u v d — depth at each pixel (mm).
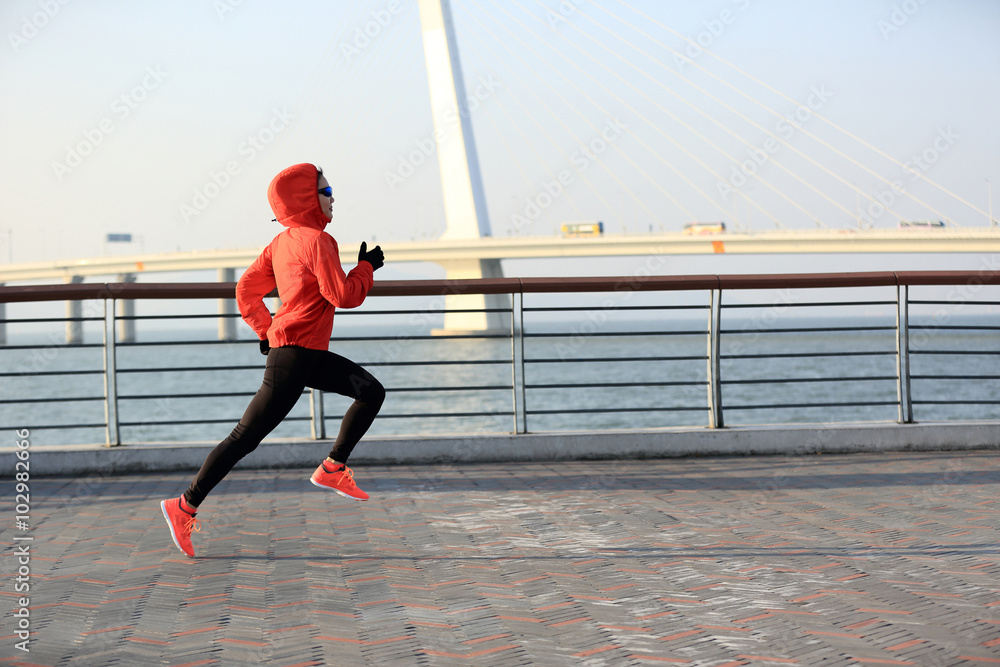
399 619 1969
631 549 2586
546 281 4160
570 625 1911
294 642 1820
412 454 4184
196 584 2279
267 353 2867
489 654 1734
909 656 1696
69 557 2570
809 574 2299
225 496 3471
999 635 1818
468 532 2828
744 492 3434
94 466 4000
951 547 2557
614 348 53094
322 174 2775
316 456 4125
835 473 3805
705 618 1949
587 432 4254
